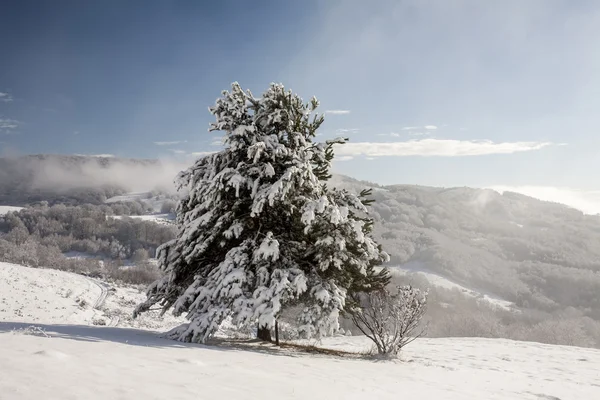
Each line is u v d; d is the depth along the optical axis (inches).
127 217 6496.1
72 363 203.8
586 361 550.0
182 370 225.0
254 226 532.7
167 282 536.4
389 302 514.6
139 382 181.3
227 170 491.8
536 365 507.2
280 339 634.2
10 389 146.0
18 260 3885.3
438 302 3302.2
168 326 1237.7
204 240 505.0
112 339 362.0
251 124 529.7
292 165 507.2
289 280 462.6
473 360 526.3
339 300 454.9
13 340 260.4
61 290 1550.2
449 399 254.8
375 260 526.6
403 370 376.2
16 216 6225.4
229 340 512.1
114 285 2237.9
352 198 534.3
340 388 237.1
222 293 439.2
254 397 184.1
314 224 488.1
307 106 553.9
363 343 735.7
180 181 561.0
